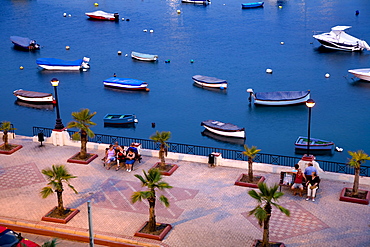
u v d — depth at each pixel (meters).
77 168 32.50
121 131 57.25
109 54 86.38
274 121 58.72
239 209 27.11
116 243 24.38
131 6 124.19
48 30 102.94
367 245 23.47
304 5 117.62
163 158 31.55
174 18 110.38
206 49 87.00
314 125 57.22
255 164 31.53
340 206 26.98
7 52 89.00
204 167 32.22
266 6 118.81
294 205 27.25
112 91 69.75
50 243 19.17
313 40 90.12
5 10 120.69
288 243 23.84
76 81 74.06
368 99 63.84
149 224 24.73
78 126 32.88
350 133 54.91
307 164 30.11
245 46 88.00
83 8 122.38
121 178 31.03
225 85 68.44
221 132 54.94
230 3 124.44
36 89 71.56
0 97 68.62
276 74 73.75
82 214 26.88
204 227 25.42
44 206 27.84
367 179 29.20
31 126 59.62
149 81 73.06
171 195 28.73
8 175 31.73
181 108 63.34
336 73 73.38
